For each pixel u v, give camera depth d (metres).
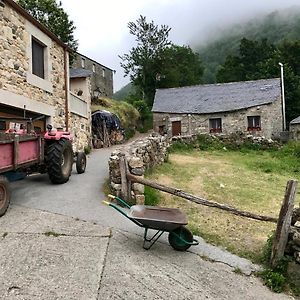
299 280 3.77
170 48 41.94
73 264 3.77
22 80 8.53
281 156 14.16
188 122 22.61
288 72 33.84
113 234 4.62
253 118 21.39
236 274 3.87
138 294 3.32
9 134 5.09
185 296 3.35
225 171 10.10
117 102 27.72
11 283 3.33
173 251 4.30
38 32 9.45
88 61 32.28
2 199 5.01
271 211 6.28
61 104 11.19
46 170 6.89
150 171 8.61
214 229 5.16
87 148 13.76
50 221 4.92
